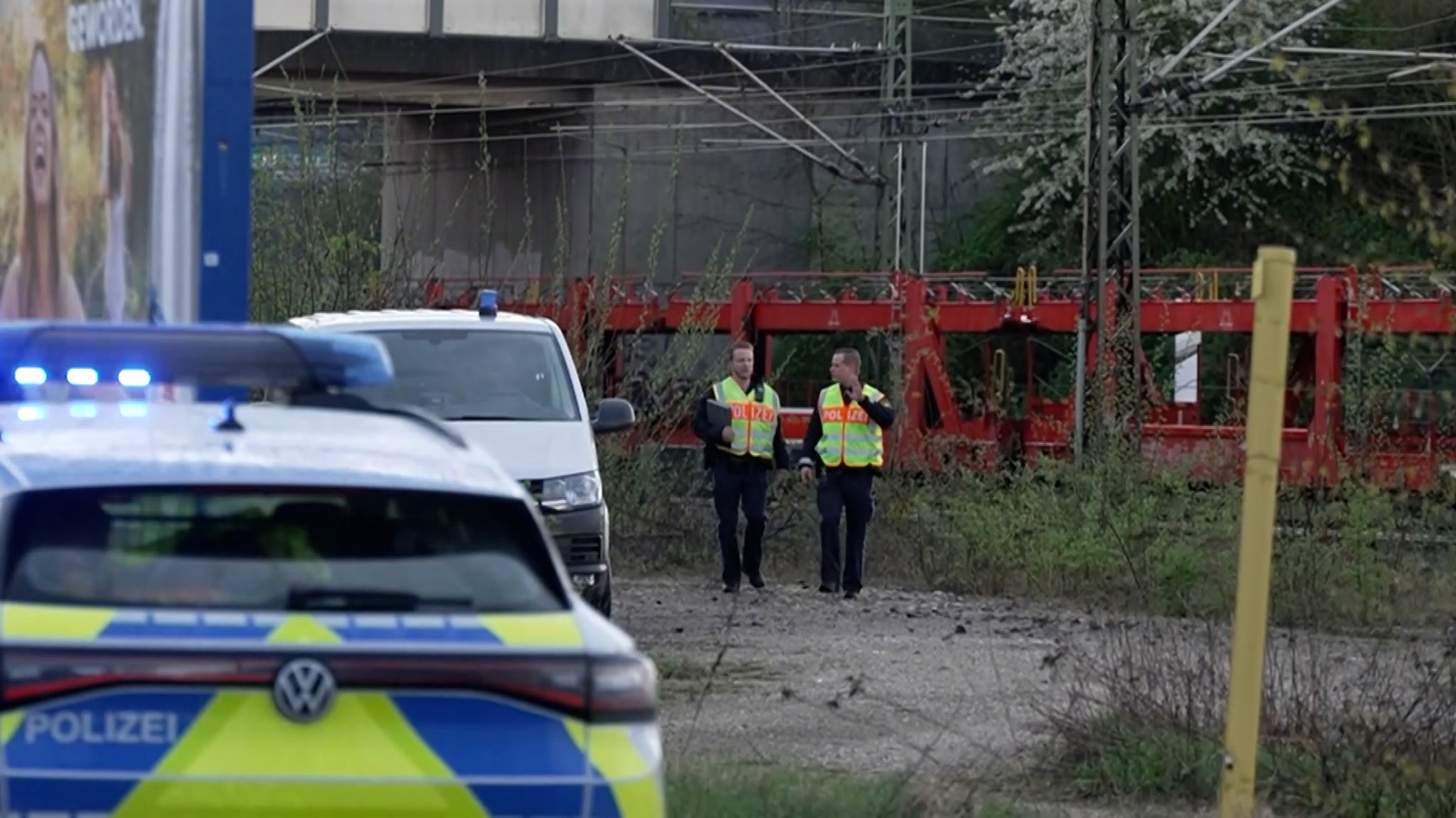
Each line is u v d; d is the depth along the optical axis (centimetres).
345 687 1723
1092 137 9800
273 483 1864
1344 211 15450
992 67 17400
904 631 5538
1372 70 12088
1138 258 9750
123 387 2238
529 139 16162
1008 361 14462
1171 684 3522
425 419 2281
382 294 7944
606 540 4747
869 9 17350
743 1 17138
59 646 1675
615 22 14425
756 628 5591
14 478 1834
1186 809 3253
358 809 1706
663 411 7806
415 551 1867
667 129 13700
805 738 3778
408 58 14012
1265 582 2531
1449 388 4953
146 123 3281
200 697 1691
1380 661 3728
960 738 3766
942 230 17888
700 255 16350
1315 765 3269
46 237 3997
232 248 3114
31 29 4100
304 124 8194
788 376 15800
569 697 1794
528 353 5016
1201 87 9781
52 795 1648
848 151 15388
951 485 7619
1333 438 6059
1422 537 5356
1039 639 5359
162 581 1766
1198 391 12069
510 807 1752
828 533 6581
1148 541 6384
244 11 3097
